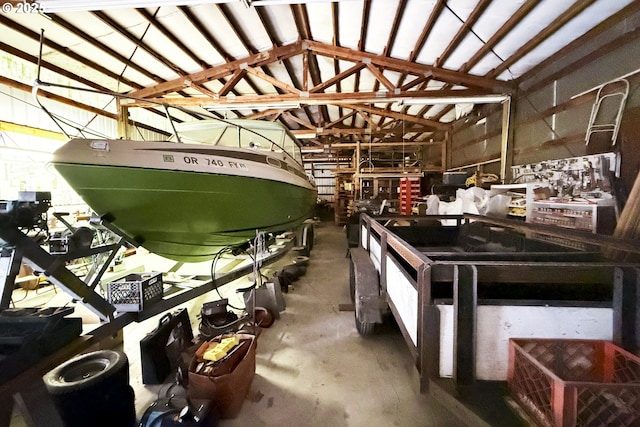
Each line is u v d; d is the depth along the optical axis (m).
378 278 2.32
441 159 8.66
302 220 4.91
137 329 2.64
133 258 4.72
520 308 1.12
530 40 3.67
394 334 2.53
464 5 3.28
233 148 2.73
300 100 4.96
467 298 1.09
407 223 4.03
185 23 3.87
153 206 2.28
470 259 1.42
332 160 14.04
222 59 4.95
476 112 6.47
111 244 1.96
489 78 4.75
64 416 1.33
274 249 4.01
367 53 4.74
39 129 4.48
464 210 3.97
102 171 1.96
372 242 2.74
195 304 3.26
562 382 0.89
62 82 4.82
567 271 1.09
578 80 3.46
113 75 5.02
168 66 4.90
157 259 4.64
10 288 1.32
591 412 0.90
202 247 2.97
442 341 1.13
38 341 1.23
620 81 2.83
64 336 1.38
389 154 11.75
